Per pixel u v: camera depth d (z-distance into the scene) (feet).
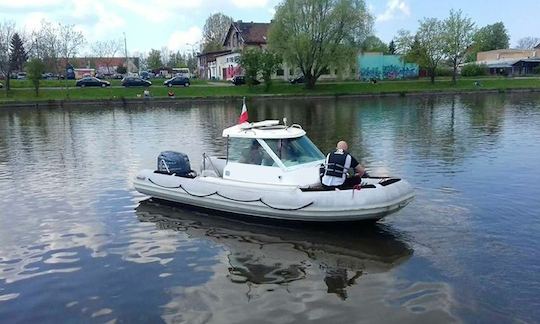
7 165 55.47
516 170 46.29
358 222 29.96
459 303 20.67
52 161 57.93
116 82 228.84
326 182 29.84
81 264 25.88
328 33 192.75
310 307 20.76
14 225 32.58
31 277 24.39
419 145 64.69
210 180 33.96
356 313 20.13
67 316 20.59
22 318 20.51
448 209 33.81
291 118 109.50
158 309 20.93
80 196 39.96
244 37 263.08
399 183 30.04
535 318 19.35
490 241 27.68
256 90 195.21
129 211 35.35
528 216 31.94
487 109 122.52
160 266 25.45
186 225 31.99
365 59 242.17
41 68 181.06
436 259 25.39
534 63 287.69
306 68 196.24
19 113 137.69
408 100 165.89
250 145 32.86
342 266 24.99
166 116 121.90
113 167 53.21
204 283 23.38
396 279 23.21
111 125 101.19
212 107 152.25
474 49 224.74
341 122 97.96
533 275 23.22
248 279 23.73
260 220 31.99
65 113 136.26
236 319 19.92
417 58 220.64
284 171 31.42
